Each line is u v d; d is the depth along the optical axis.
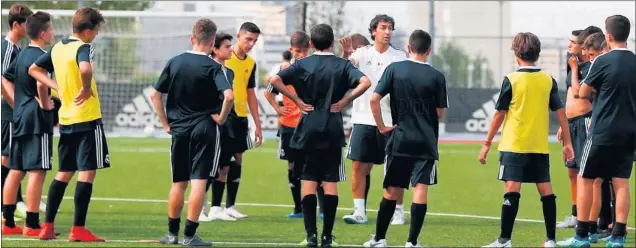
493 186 63.12
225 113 34.78
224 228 42.56
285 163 77.00
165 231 41.03
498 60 123.44
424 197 35.34
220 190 46.12
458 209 52.00
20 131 37.66
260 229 42.34
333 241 37.47
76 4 104.00
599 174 37.28
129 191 58.94
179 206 36.00
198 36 35.28
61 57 36.22
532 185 62.47
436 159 35.31
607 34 36.50
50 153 37.91
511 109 36.16
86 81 35.03
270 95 39.69
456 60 120.06
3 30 79.94
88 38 36.50
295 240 38.50
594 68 36.22
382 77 35.44
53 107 38.34
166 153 84.75
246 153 85.75
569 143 36.84
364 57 44.16
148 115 105.12
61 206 50.62
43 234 36.81
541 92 36.03
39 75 36.31
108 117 104.75
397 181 35.69
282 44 130.62
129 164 74.75
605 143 36.28
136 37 102.19
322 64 35.41
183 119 35.22
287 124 47.06
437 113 35.31
